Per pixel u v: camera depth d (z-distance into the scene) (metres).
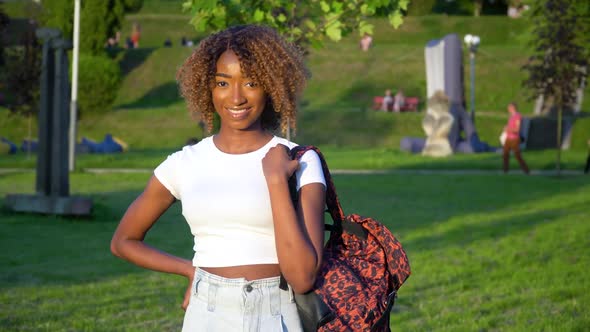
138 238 2.59
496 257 9.24
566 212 13.96
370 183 19.33
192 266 2.54
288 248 2.21
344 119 37.16
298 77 2.46
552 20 21.78
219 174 2.38
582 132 30.78
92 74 38.56
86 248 9.95
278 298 2.32
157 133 36.47
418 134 36.00
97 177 20.23
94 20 41.53
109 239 10.80
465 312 6.46
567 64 21.47
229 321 2.31
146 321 6.22
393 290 2.42
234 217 2.33
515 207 15.01
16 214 13.23
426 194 17.20
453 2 72.06
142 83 47.12
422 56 49.56
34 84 25.89
